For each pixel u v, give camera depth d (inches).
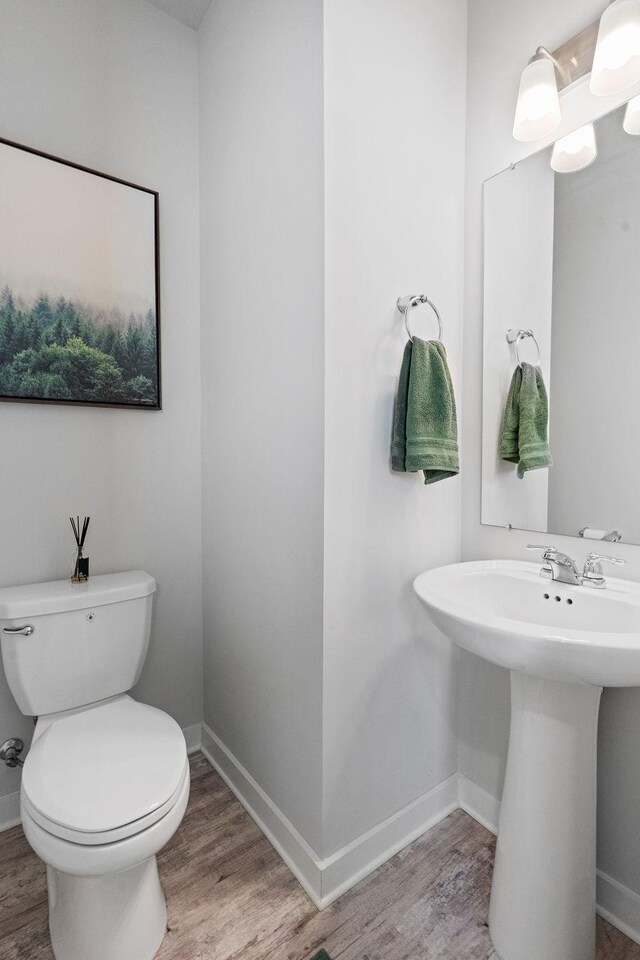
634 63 42.8
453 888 51.0
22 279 56.8
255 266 57.3
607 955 44.6
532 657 35.2
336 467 48.1
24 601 51.7
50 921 45.7
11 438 57.9
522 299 54.2
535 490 53.5
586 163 48.1
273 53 52.2
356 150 47.9
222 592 68.2
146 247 66.0
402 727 56.2
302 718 51.6
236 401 62.6
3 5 56.1
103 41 62.9
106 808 38.0
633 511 45.9
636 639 32.8
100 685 56.3
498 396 57.2
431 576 50.1
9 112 56.6
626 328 46.0
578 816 42.2
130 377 65.4
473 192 59.0
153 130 67.2
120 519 66.6
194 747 74.9
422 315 55.4
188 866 53.5
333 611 48.7
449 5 56.9
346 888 50.8
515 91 54.0
